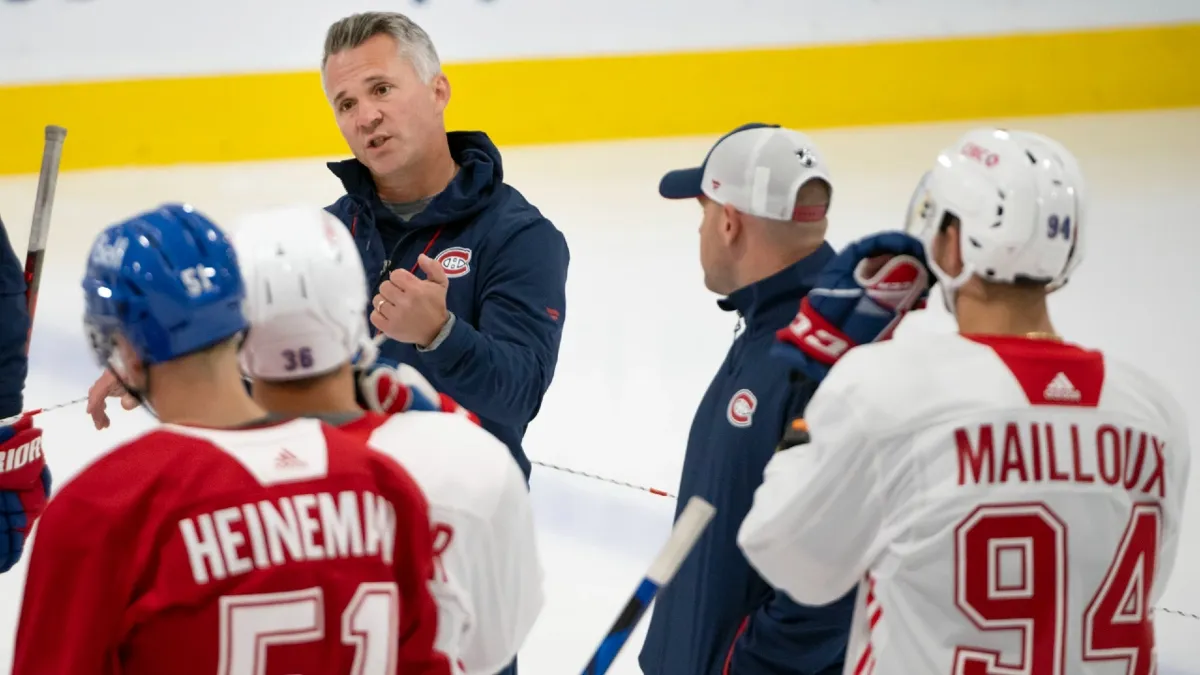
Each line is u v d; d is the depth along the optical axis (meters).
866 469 6.38
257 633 5.31
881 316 7.36
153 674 5.27
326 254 5.94
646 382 19.55
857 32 30.92
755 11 30.38
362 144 10.51
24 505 8.76
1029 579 6.18
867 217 25.39
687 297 22.53
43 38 27.17
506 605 6.52
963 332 6.70
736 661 8.30
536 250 10.51
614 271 23.50
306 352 5.94
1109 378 6.48
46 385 18.95
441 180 10.84
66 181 26.98
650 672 9.01
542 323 10.35
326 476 5.55
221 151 28.23
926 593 6.27
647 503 15.98
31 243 9.30
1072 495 6.23
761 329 8.69
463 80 29.27
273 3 27.98
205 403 5.63
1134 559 6.37
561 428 18.09
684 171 9.45
